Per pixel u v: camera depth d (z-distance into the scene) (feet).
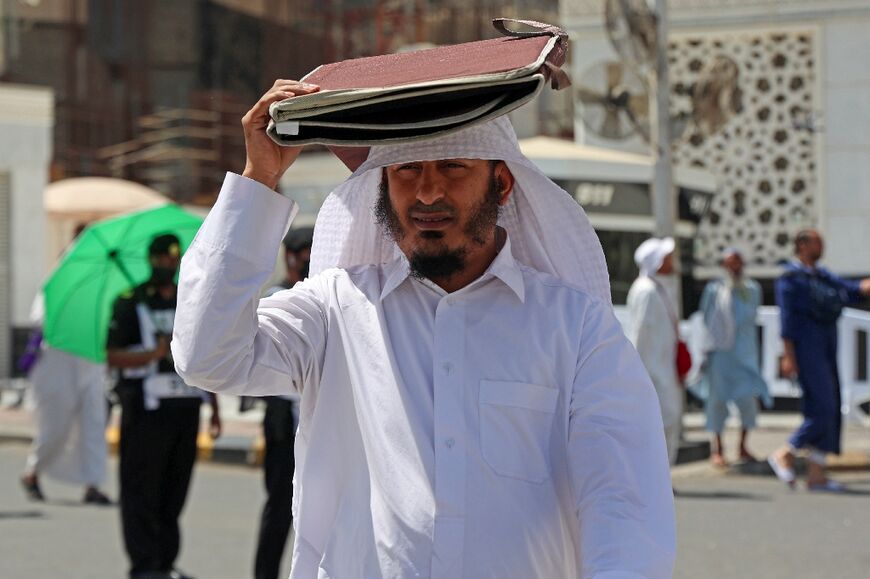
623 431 20.04
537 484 19.99
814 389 81.15
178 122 196.24
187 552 63.67
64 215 163.22
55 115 192.34
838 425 82.28
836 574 57.57
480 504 19.76
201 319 19.75
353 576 20.22
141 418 55.11
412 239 20.80
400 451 20.13
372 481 20.36
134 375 55.31
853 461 91.35
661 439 20.58
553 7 173.47
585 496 19.69
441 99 18.83
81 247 64.64
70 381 80.33
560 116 152.66
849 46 126.00
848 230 126.82
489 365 20.31
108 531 70.90
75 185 168.14
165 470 55.98
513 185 22.18
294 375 21.21
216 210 20.08
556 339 20.58
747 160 129.29
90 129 195.21
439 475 19.81
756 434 106.32
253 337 20.20
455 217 20.67
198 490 84.69
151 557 55.52
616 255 117.70
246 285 19.85
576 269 22.12
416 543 19.69
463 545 19.62
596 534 19.17
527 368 20.33
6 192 164.35
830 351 81.56
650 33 95.40
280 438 51.34
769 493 81.20
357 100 18.84
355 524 20.40
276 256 20.20
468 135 20.49
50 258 170.40
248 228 19.93
